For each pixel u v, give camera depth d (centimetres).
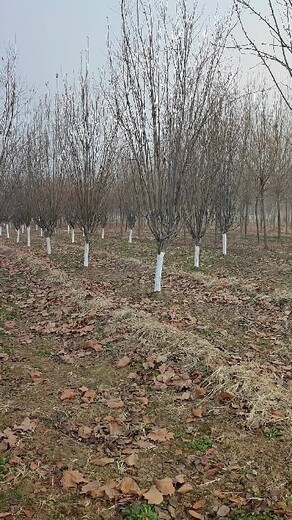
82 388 499
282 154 2031
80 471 356
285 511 308
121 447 390
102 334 684
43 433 410
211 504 320
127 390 503
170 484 335
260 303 855
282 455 373
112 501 321
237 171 1580
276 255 1620
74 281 1094
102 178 1341
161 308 840
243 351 619
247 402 454
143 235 2633
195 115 859
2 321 784
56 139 1582
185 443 396
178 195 906
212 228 2922
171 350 586
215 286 1012
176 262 1436
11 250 1809
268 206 3042
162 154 876
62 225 3434
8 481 339
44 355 616
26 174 1736
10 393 493
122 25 831
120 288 1043
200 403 465
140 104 853
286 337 678
